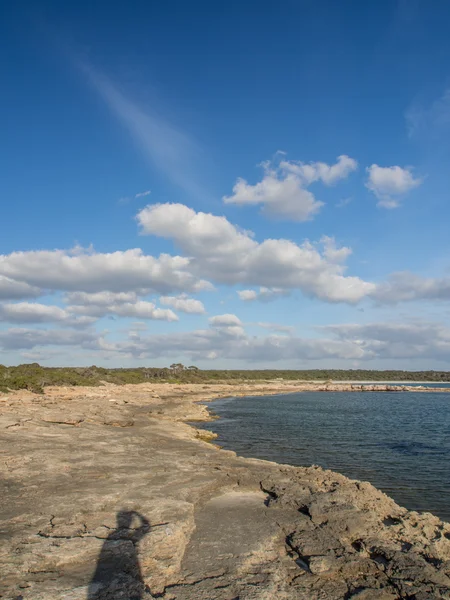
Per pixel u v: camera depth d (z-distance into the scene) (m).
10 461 18.20
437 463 26.09
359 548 10.76
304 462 26.12
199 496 14.57
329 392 143.12
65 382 83.12
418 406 78.44
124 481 15.59
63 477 15.98
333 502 13.77
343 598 8.22
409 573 9.23
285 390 144.62
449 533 12.48
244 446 31.59
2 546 9.44
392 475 22.89
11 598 7.18
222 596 8.01
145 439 27.25
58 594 7.38
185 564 9.41
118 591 7.58
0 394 55.47
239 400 90.50
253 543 10.66
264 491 15.59
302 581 8.88
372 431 41.19
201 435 35.69
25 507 12.30
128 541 9.82
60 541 9.76
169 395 94.69
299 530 11.61
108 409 48.78
